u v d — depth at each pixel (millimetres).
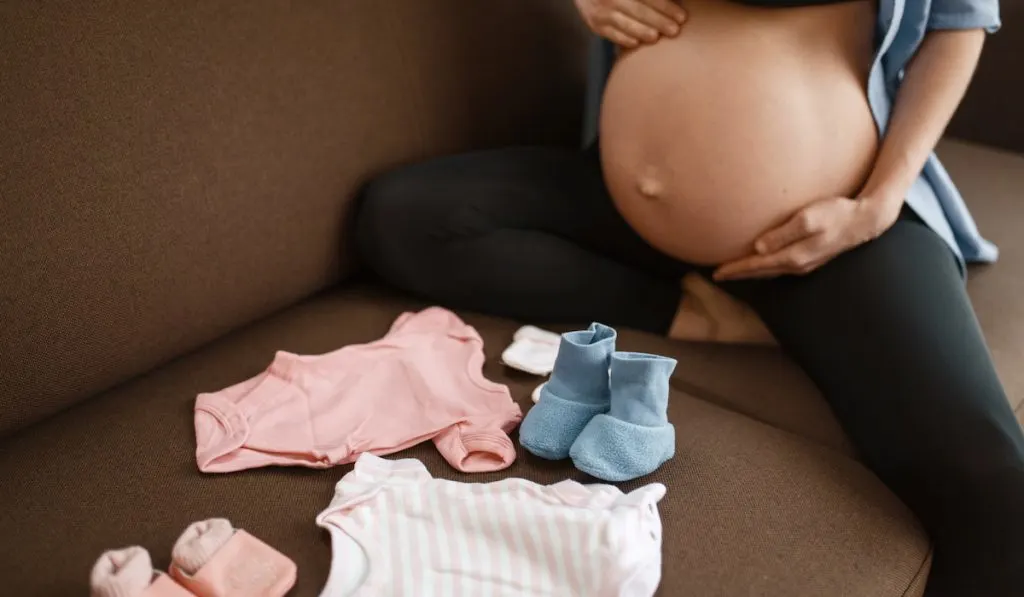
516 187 1075
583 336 891
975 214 1242
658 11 1001
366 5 1048
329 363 945
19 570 724
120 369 917
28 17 782
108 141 843
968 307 906
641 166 1007
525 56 1266
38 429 878
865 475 854
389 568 712
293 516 776
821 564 745
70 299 842
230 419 865
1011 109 1407
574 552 705
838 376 909
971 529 787
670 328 1080
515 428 895
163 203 892
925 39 987
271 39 958
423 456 858
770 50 939
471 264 1056
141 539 752
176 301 933
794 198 949
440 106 1162
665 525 773
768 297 1014
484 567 713
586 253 1084
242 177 954
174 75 882
